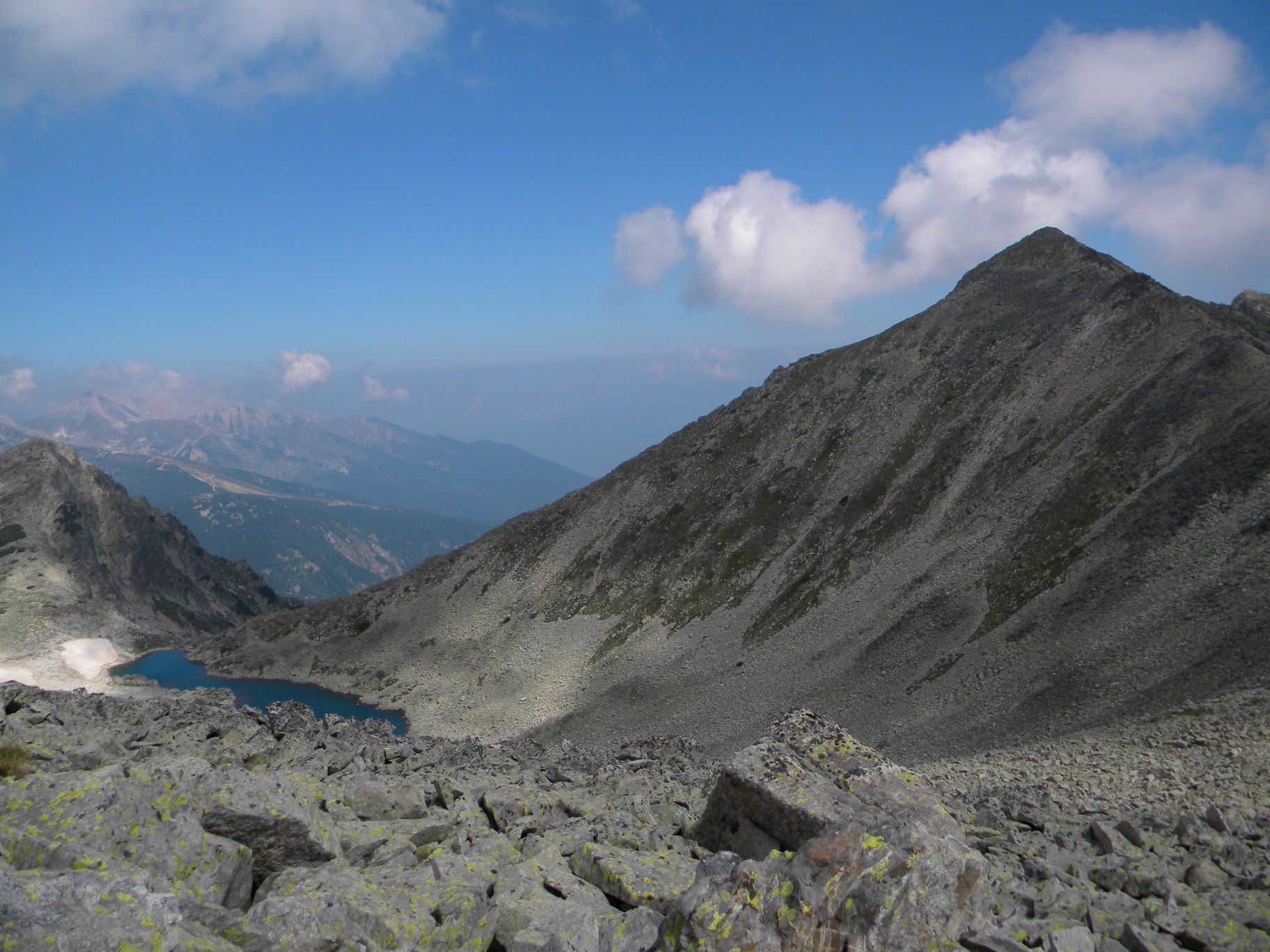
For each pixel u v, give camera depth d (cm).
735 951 1005
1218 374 8375
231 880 1064
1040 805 2397
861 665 7919
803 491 12750
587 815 1947
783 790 1571
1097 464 8462
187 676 16288
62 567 19712
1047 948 1039
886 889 1023
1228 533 5841
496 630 14188
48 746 1791
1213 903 1206
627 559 13975
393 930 989
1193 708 3856
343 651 15838
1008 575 7788
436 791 1858
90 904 811
